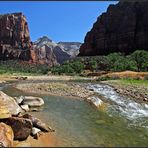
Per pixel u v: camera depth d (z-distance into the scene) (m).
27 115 17.20
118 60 110.44
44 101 27.88
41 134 15.74
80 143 14.35
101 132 16.53
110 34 178.50
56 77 91.44
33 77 91.19
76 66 117.50
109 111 23.12
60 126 17.67
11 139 14.24
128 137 15.67
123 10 182.75
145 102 28.30
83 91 35.56
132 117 21.09
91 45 185.25
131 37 167.25
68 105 25.45
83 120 19.45
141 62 94.50
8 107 19.88
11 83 54.09
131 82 50.34
